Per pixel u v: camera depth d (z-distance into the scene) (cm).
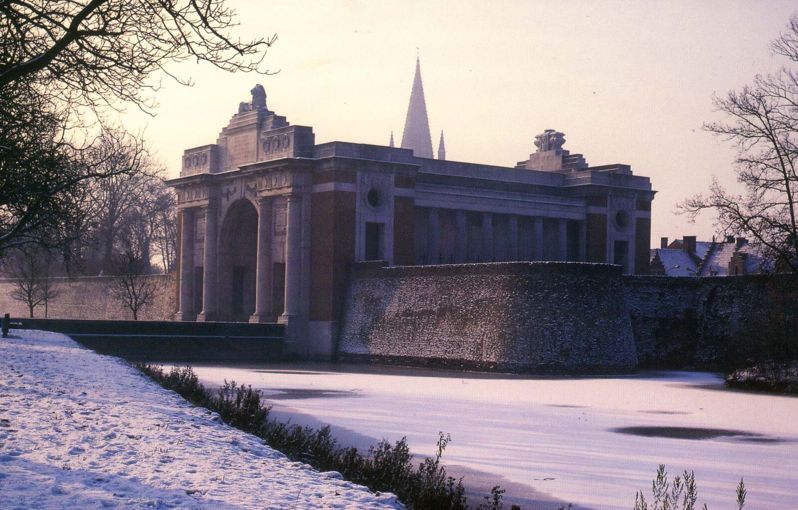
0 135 2928
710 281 8175
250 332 8900
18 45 2122
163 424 2183
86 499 1270
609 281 7456
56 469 1491
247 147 10119
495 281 7600
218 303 10488
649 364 8181
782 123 6906
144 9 2012
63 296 14188
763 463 2834
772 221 6712
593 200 11075
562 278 7275
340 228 9006
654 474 2595
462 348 7719
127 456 1694
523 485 2378
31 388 2722
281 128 9519
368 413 3950
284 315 9162
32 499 1236
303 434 2520
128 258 12612
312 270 9238
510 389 5553
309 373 6850
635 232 11450
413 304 8312
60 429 1939
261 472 1684
